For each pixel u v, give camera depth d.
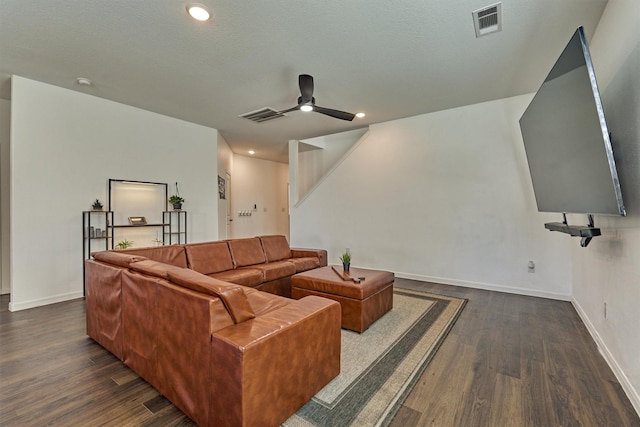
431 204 4.38
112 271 2.10
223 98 3.83
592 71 1.51
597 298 2.34
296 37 2.48
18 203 3.20
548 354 2.16
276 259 4.10
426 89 3.54
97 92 3.63
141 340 1.83
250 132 5.52
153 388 1.76
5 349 2.25
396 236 4.72
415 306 3.24
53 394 1.70
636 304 1.61
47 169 3.39
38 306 3.29
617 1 1.89
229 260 3.50
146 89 3.54
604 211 1.67
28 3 2.06
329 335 1.79
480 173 3.99
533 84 3.40
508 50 2.69
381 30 2.39
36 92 3.30
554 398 1.67
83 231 3.63
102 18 2.24
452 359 2.10
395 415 1.53
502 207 3.84
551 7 2.11
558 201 2.25
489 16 2.22
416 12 2.17
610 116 1.99
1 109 3.70
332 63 2.92
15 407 1.59
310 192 5.74
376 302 2.78
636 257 1.61
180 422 1.49
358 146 5.12
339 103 3.99
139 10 2.14
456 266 4.18
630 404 1.61
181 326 1.53
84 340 2.40
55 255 3.45
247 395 1.27
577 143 1.77
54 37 2.48
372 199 4.97
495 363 2.04
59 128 3.47
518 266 3.74
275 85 3.44
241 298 1.52
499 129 3.85
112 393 1.71
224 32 2.41
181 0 2.04
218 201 5.34
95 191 3.77
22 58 2.82
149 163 4.32
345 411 1.56
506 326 2.69
